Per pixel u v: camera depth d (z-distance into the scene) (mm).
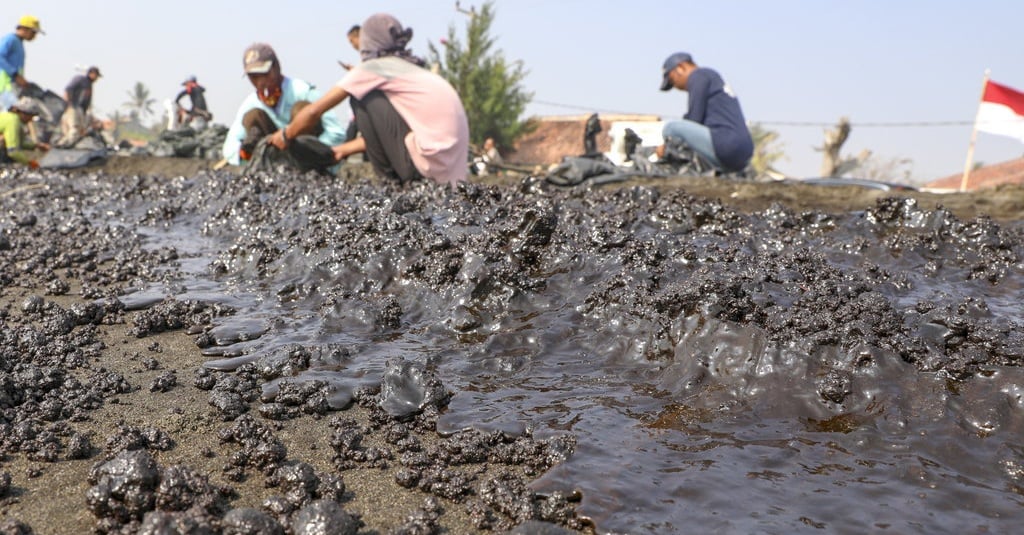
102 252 4223
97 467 1704
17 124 10219
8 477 1678
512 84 33000
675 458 1795
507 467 1839
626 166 8305
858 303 2453
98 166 10703
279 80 6789
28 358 2525
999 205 5711
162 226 4906
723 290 2473
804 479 1696
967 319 2291
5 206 5953
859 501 1600
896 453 1793
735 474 1716
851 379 2062
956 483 1665
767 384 2105
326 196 4191
